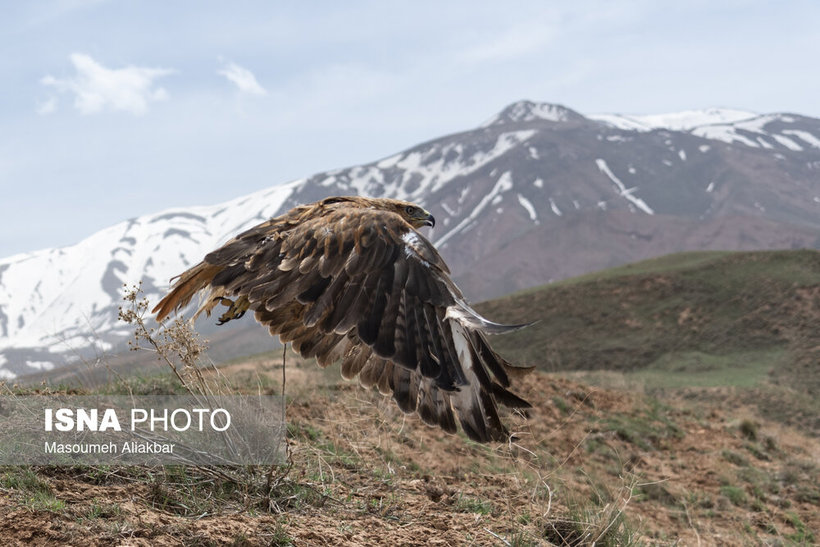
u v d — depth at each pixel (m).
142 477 5.68
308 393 10.66
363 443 8.73
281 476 6.07
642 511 10.80
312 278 2.96
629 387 23.92
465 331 2.89
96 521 4.62
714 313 80.38
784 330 72.94
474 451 9.84
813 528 12.12
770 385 50.25
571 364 77.31
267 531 5.02
